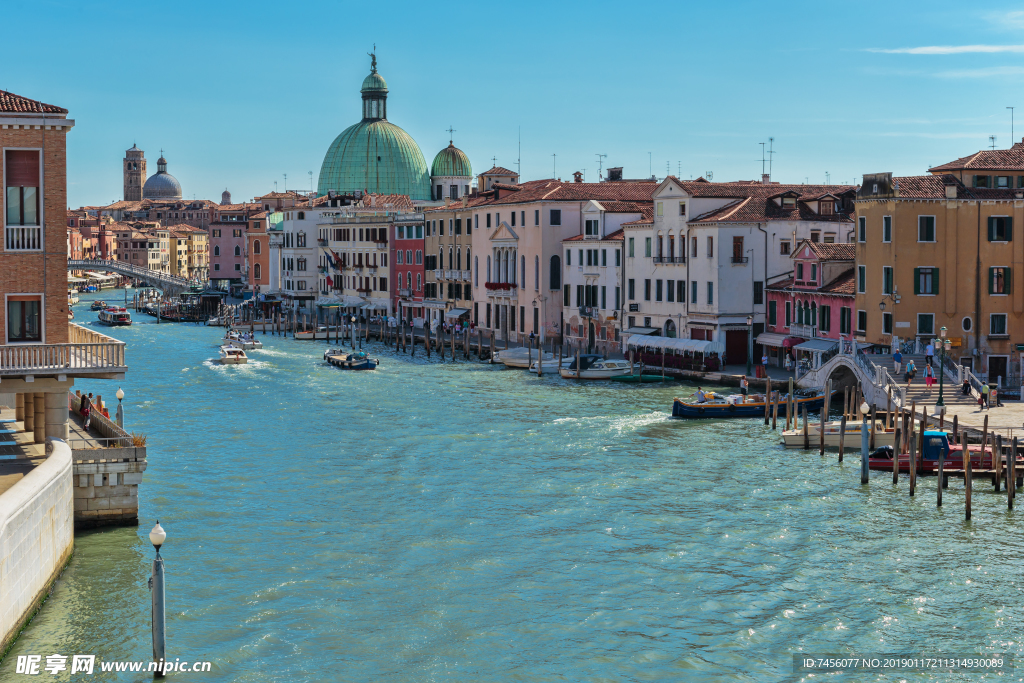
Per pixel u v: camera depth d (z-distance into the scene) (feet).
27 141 116.98
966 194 212.02
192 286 609.83
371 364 294.87
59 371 117.08
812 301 238.48
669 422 195.93
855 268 221.66
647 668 92.58
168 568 114.21
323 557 118.73
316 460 166.50
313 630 99.76
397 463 163.63
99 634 97.40
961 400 183.73
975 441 159.74
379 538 125.39
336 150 575.38
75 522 123.44
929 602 106.01
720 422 195.31
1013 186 219.20
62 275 119.03
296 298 513.45
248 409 220.43
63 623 99.30
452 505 139.03
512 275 339.16
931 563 116.37
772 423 190.60
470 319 371.35
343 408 220.02
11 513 91.04
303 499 142.41
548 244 317.22
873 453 157.38
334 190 566.77
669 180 267.80
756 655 94.89
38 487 99.91
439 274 391.86
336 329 409.49
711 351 251.19
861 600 106.42
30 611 98.48
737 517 132.67
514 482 150.61
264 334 438.40
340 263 477.77
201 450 175.42
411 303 416.67
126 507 124.98
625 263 288.51
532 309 324.80
